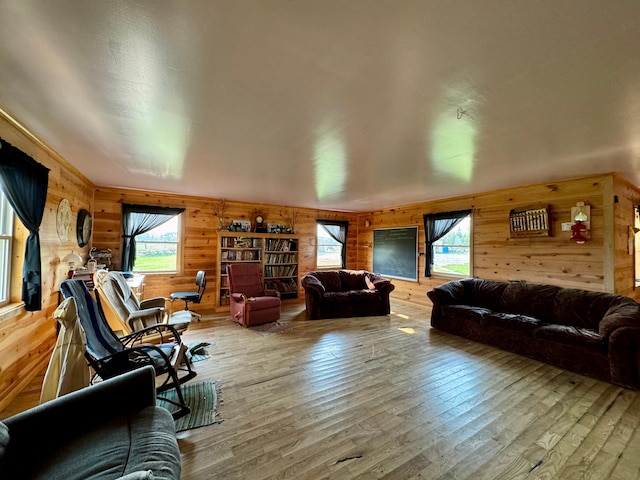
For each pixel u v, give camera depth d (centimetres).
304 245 712
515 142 256
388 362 322
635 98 178
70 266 354
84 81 167
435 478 159
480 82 163
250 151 290
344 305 521
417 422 211
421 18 117
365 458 174
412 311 571
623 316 283
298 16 117
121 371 215
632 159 301
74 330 188
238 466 167
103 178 425
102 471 108
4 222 245
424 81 164
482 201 503
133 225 508
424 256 614
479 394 253
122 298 316
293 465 168
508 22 118
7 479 106
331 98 185
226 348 361
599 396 251
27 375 261
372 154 295
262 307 465
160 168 361
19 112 208
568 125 219
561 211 404
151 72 158
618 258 372
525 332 343
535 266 430
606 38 125
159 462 116
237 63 150
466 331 407
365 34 127
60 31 126
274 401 237
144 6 113
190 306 559
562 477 161
